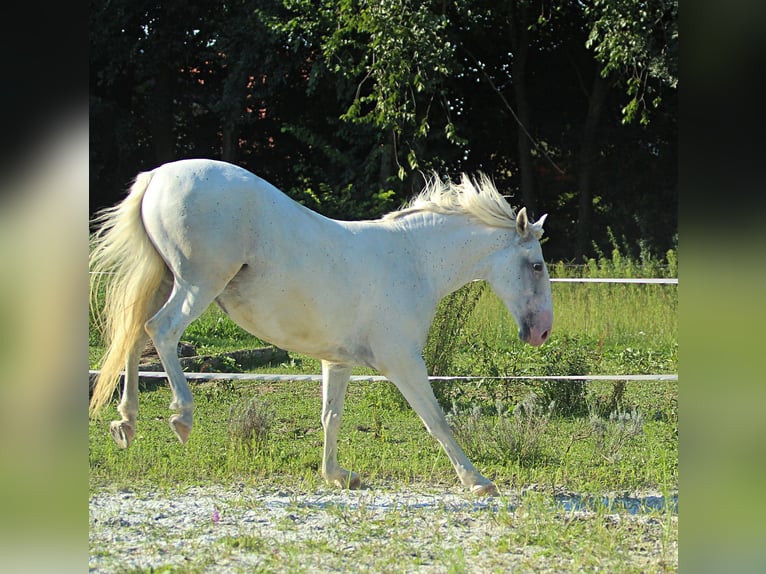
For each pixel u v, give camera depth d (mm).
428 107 23031
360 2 22391
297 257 7156
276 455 8836
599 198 28469
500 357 13609
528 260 8148
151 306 7164
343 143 27391
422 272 7902
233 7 26344
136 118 28188
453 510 7285
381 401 11531
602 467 8500
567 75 28641
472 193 8156
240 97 25484
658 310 17031
